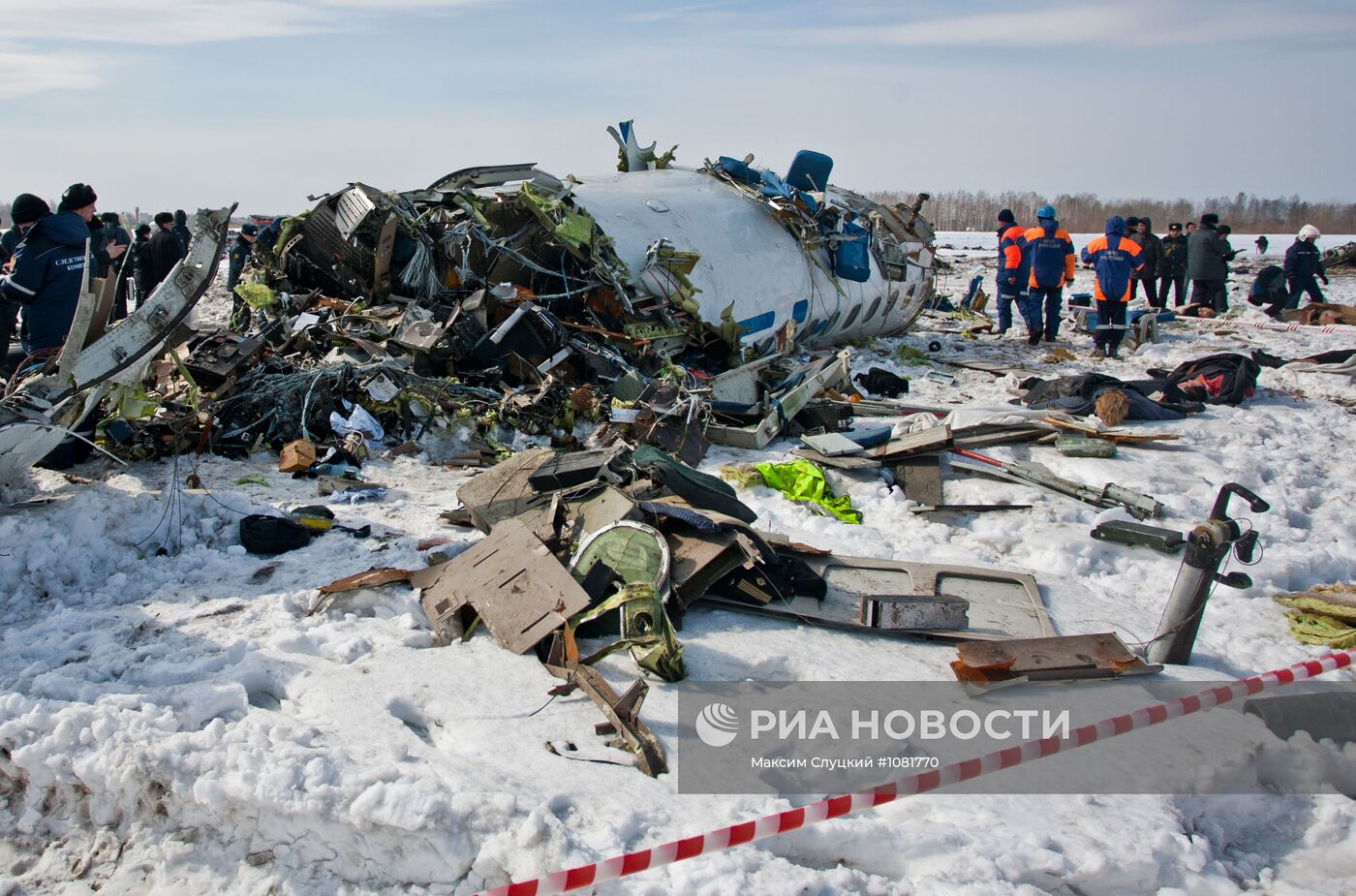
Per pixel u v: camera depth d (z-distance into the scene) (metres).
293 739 3.84
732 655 4.81
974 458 8.43
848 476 8.13
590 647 4.88
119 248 9.66
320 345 9.65
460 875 3.34
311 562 5.87
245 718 3.99
